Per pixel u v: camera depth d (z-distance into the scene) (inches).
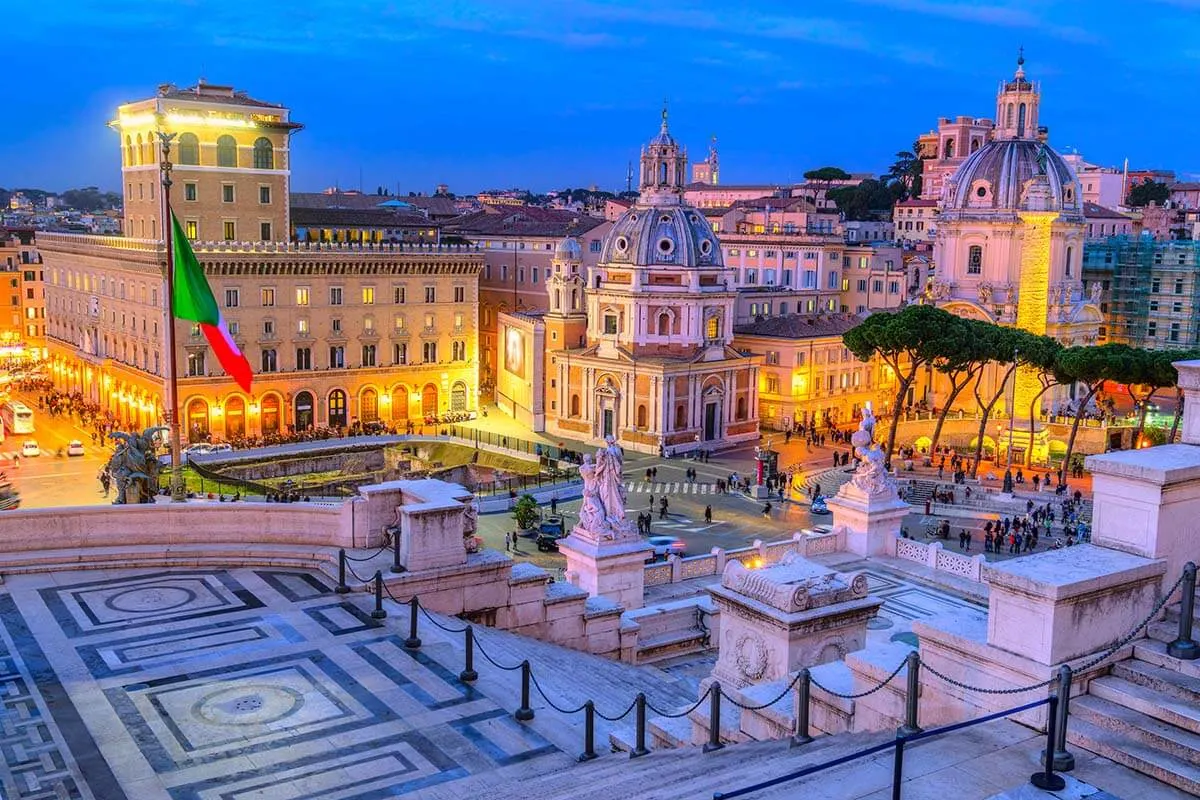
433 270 5157.5
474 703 912.3
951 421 4884.4
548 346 5113.2
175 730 842.2
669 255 4773.6
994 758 621.0
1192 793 578.2
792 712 756.6
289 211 4948.3
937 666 705.0
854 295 6274.6
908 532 3181.6
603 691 1014.4
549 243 5748.0
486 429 5128.0
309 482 4116.6
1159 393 5802.2
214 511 1248.2
